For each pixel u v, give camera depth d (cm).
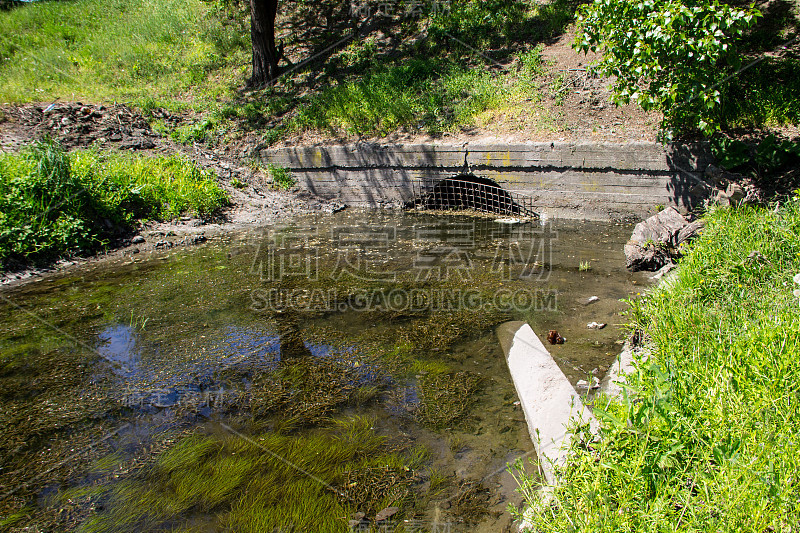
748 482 194
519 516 260
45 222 808
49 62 1545
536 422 345
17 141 1020
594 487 221
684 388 260
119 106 1280
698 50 720
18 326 576
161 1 1917
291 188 1177
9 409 416
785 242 434
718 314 352
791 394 242
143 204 966
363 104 1213
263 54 1420
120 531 287
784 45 959
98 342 530
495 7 1412
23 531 289
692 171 841
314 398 412
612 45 791
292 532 279
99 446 366
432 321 547
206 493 312
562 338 473
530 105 1068
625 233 835
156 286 688
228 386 437
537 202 982
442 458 334
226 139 1272
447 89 1184
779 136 793
